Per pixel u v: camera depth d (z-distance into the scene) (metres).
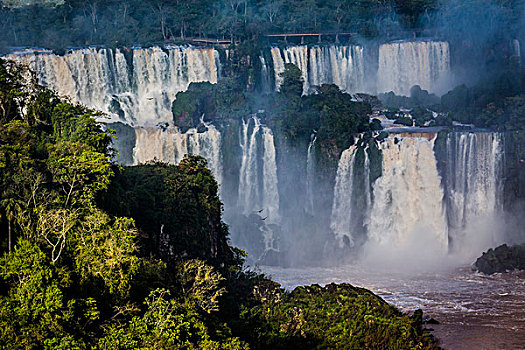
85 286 91.88
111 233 95.94
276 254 178.25
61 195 101.62
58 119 115.62
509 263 161.88
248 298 121.00
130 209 118.38
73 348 82.50
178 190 130.00
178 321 92.56
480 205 181.50
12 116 118.19
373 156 182.12
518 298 145.00
